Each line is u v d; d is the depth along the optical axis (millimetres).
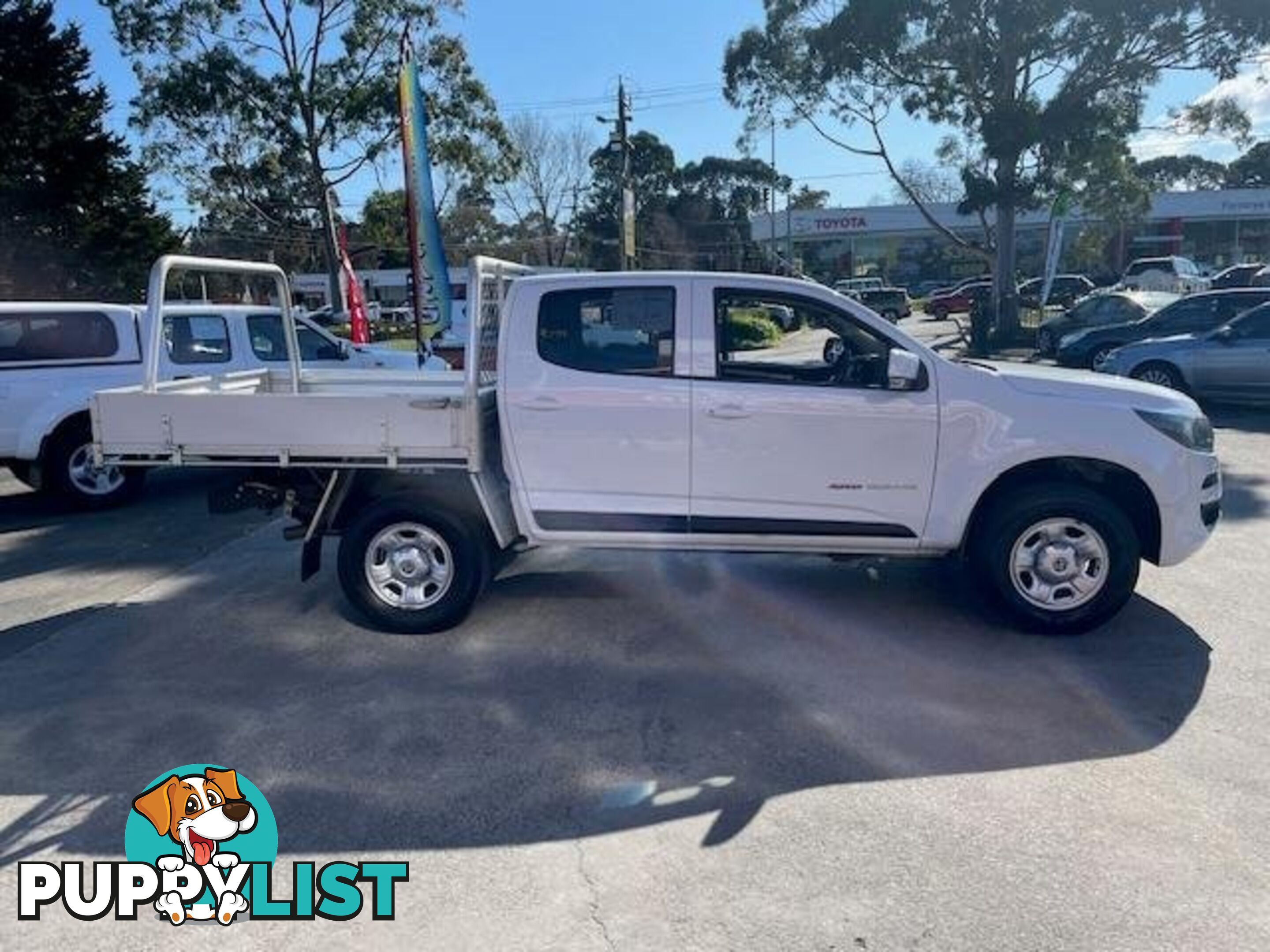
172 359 9555
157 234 38531
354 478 5668
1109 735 4215
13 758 4227
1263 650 5125
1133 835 3457
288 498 5848
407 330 40844
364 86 27859
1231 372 12969
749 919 3059
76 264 36406
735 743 4230
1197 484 5305
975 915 3047
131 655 5422
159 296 5863
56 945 3033
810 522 5414
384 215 43219
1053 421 5215
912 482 5332
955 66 24812
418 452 5379
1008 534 5266
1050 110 24141
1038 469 5391
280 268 7090
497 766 4066
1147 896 3117
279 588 6629
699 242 78938
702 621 5734
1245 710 4434
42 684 5039
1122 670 4902
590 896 3197
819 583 6391
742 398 5312
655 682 4898
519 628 5688
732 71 27250
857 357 5578
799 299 5453
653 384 5363
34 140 35344
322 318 28188
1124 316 19438
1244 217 57062
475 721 4500
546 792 3857
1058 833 3479
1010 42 23375
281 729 4449
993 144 24125
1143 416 5246
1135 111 24938
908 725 4355
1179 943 2900
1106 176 26422
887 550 5457
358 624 5836
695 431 5355
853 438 5305
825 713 4500
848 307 5426
